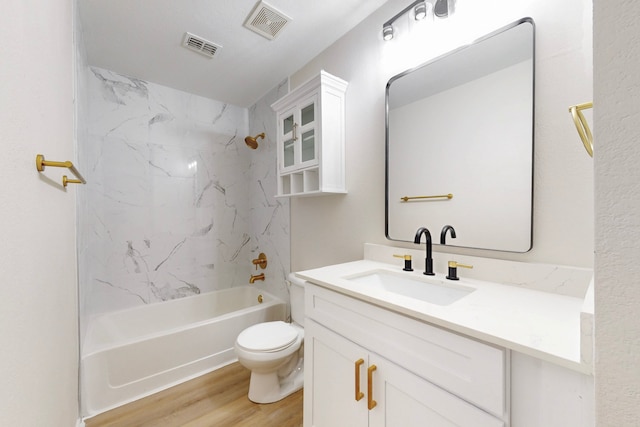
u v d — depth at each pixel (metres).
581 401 0.54
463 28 1.21
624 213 0.34
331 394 1.10
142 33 1.72
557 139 0.95
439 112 1.28
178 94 2.51
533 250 1.01
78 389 1.39
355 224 1.73
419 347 0.80
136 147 2.28
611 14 0.35
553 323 0.69
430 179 1.32
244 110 2.93
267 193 2.64
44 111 0.72
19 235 0.53
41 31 0.69
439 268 1.26
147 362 1.69
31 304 0.60
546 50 0.98
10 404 0.49
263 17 1.61
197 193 2.61
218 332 1.98
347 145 1.76
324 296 1.14
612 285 0.35
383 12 1.54
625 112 0.34
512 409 0.64
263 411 1.51
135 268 2.27
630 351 0.34
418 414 0.80
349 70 1.75
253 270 2.85
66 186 1.04
